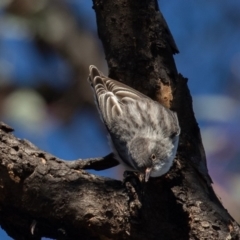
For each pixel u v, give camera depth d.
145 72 11.12
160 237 9.69
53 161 10.06
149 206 9.68
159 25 11.14
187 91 10.85
